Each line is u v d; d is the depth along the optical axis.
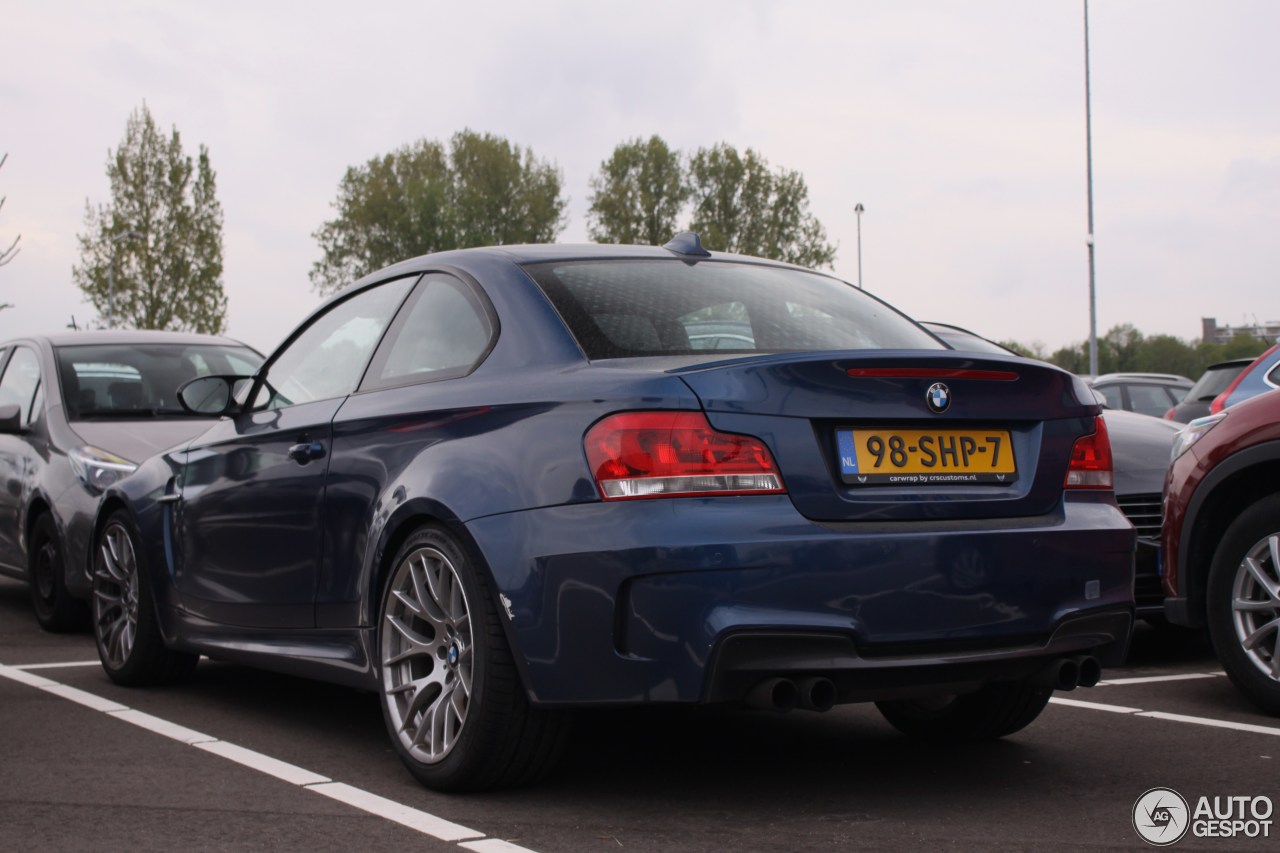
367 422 4.01
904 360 3.32
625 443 3.19
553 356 3.54
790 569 3.10
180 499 5.11
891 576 3.19
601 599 3.16
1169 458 6.20
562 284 3.82
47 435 7.35
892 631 3.18
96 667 5.93
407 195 78.06
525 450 3.39
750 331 3.76
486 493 3.42
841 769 3.89
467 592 3.45
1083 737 4.36
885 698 3.31
